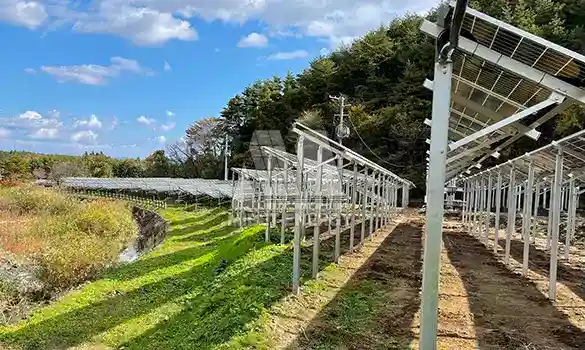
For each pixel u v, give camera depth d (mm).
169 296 10172
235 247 14008
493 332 6633
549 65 5070
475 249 15195
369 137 40344
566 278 10594
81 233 18250
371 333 6531
